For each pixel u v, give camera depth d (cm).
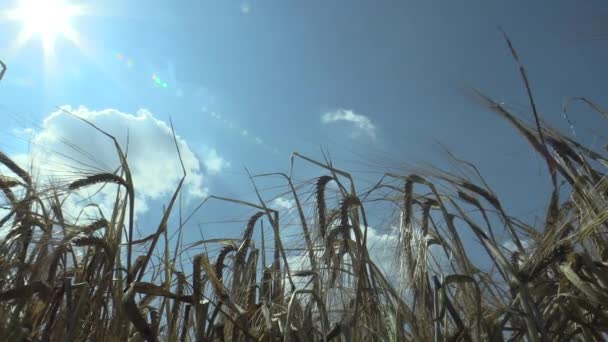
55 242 65
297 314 64
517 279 61
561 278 62
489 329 62
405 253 69
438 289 62
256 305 70
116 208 66
